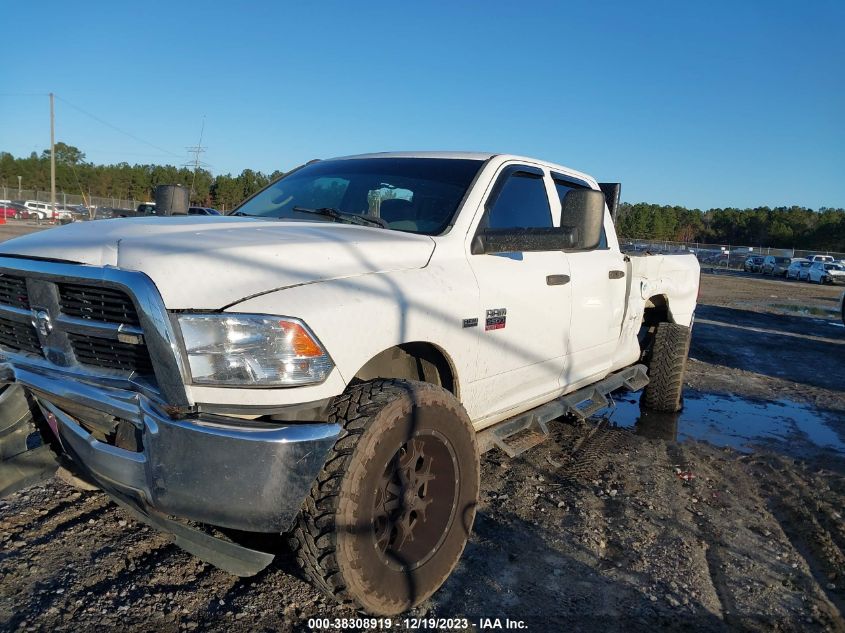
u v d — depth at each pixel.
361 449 2.39
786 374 9.00
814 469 4.98
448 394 2.79
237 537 3.10
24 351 2.87
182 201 4.49
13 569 2.87
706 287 29.55
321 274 2.58
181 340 2.22
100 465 2.56
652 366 6.16
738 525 3.86
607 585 3.09
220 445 2.20
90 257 2.47
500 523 3.64
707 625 2.83
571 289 4.10
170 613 2.64
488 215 3.59
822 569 3.40
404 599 2.62
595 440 5.30
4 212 51.19
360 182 3.91
